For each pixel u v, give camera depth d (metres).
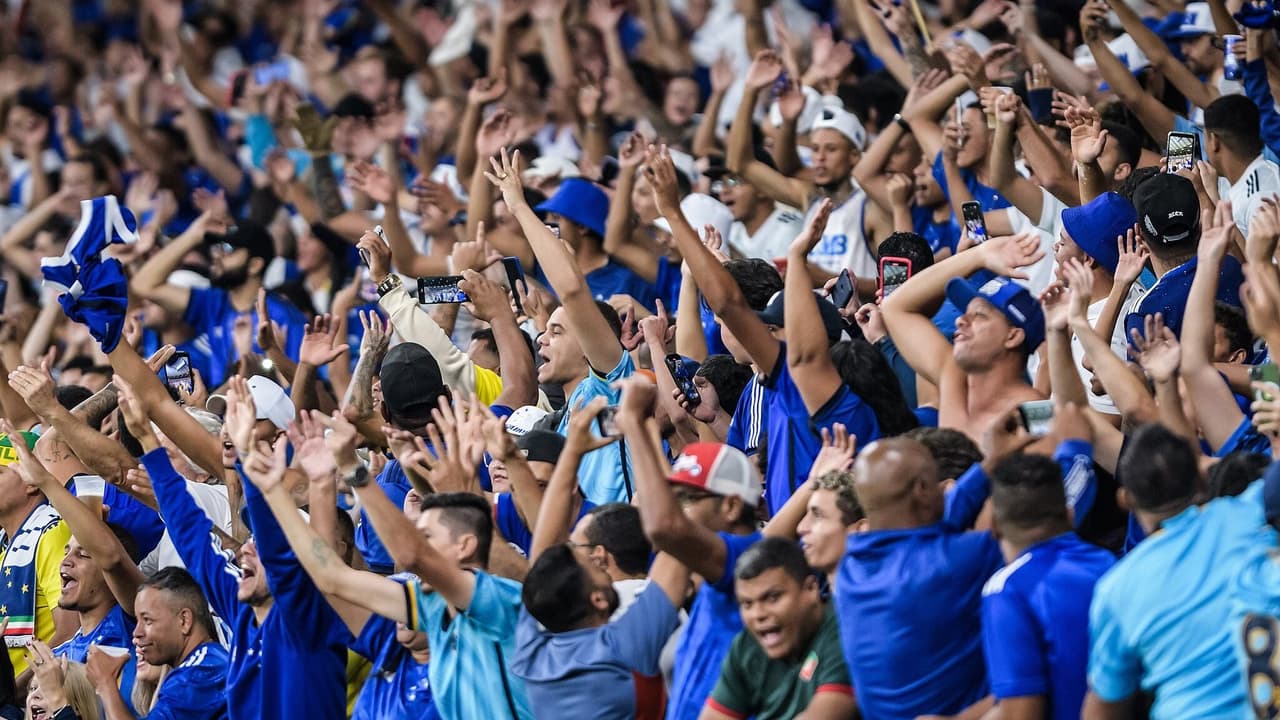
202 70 56.94
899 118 32.25
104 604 27.55
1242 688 15.26
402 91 52.78
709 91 48.75
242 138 54.75
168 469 24.42
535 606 18.94
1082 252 24.30
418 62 53.09
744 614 17.59
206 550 24.12
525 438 23.47
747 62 45.56
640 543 20.14
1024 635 16.14
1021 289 20.02
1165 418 19.05
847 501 17.91
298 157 50.59
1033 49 35.16
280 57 55.88
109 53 60.72
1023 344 19.94
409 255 35.62
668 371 24.31
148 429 24.58
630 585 19.61
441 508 20.23
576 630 18.94
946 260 21.41
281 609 21.64
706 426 24.45
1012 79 34.50
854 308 25.81
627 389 18.28
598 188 34.53
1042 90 33.22
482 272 28.89
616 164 39.72
